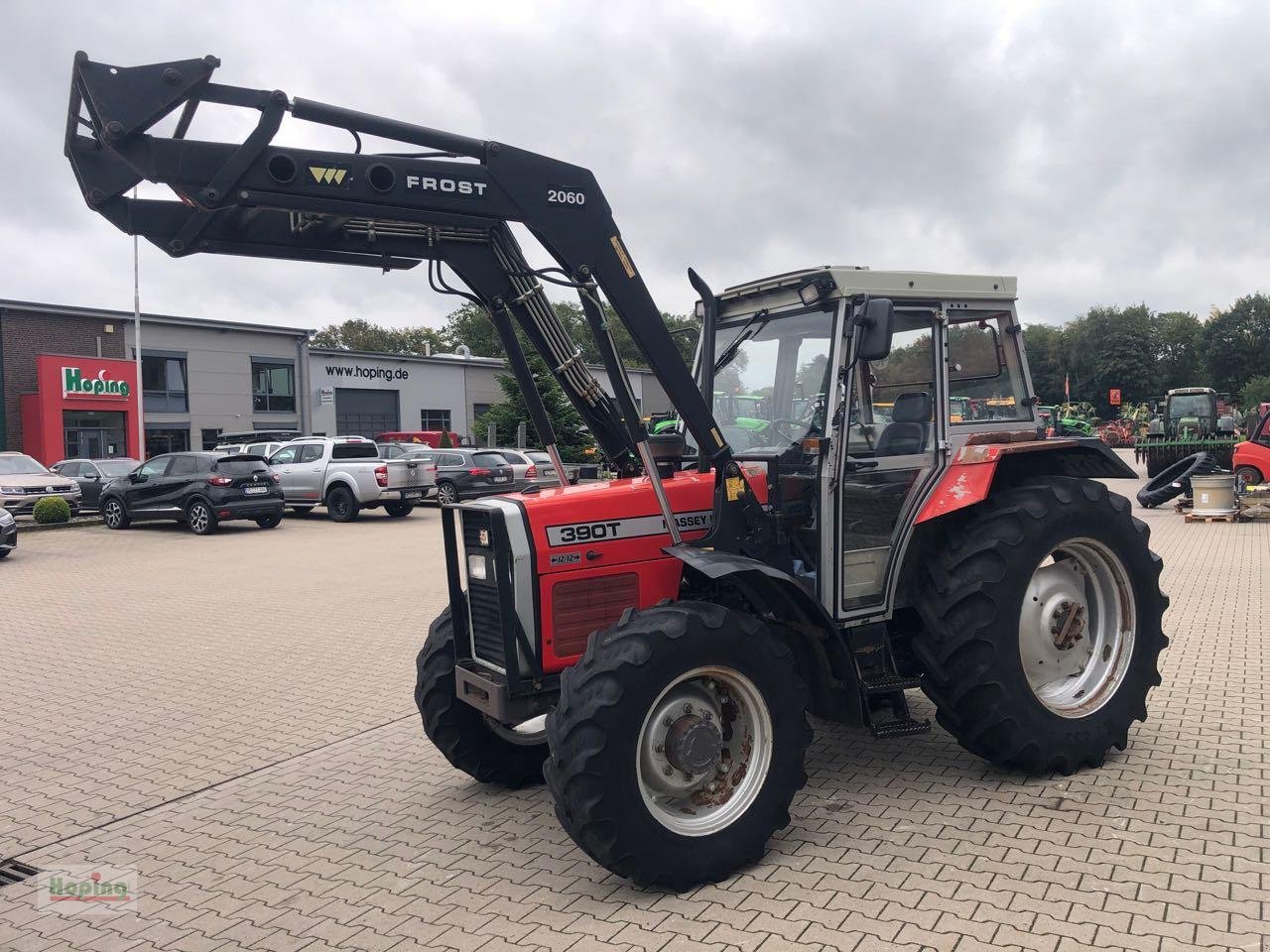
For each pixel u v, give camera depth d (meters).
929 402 4.83
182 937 3.53
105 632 9.44
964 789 4.51
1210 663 6.57
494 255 4.32
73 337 34.81
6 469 21.77
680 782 3.78
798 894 3.55
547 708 4.11
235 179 3.60
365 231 4.05
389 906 3.69
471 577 4.40
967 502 4.49
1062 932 3.16
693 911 3.49
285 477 21.38
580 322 10.03
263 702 6.84
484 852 4.18
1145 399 83.56
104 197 3.68
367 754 5.67
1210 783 4.43
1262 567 10.44
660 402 5.38
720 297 5.09
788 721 3.90
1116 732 4.68
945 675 4.48
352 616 9.90
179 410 37.88
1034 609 4.70
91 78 3.46
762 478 4.64
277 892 3.87
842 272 4.44
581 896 3.68
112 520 19.56
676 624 3.70
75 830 4.65
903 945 3.14
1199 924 3.17
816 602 4.10
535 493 4.33
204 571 13.48
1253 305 89.38
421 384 46.62
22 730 6.33
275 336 40.88
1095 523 4.69
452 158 4.02
